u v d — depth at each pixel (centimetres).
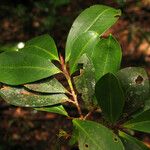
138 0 141
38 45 51
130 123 44
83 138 41
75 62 48
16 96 46
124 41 199
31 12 181
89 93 46
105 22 52
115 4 127
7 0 189
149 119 44
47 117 162
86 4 178
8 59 46
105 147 41
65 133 45
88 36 49
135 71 46
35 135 161
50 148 159
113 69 47
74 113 64
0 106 93
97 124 42
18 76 46
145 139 153
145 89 45
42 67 47
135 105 45
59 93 47
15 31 184
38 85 46
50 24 162
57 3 146
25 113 162
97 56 47
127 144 43
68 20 161
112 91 43
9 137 151
